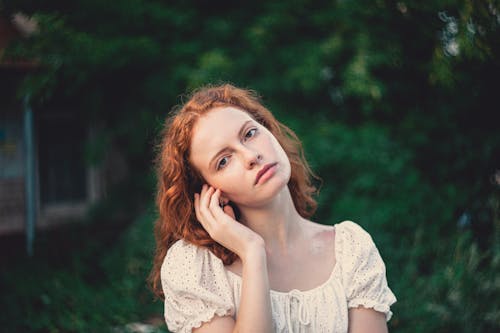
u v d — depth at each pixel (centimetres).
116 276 577
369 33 613
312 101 694
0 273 611
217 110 156
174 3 698
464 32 307
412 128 615
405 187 566
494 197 466
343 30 645
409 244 500
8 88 741
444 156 589
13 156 750
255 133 151
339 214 557
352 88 612
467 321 362
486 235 483
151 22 672
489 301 371
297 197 185
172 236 171
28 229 740
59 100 776
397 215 537
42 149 773
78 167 801
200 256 157
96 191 804
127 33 673
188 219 161
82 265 623
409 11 422
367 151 596
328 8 670
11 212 746
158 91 665
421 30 429
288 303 150
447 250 445
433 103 604
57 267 638
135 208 795
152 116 700
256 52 664
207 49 670
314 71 640
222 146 149
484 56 317
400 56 545
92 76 691
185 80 652
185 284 152
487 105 541
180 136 157
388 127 648
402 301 391
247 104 173
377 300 153
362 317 153
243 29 679
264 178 146
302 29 689
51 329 468
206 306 150
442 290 393
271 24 657
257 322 140
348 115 695
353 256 157
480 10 286
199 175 160
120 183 788
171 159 160
